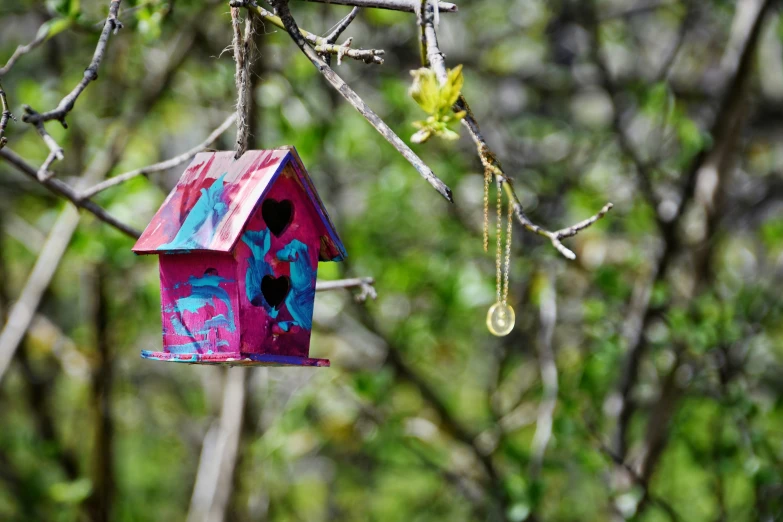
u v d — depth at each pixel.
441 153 10.02
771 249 10.78
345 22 4.10
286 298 4.96
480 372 12.12
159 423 13.23
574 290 10.40
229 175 4.87
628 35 11.09
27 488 10.91
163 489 13.48
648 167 9.30
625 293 9.57
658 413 9.16
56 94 9.67
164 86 8.89
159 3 6.48
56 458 10.62
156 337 11.68
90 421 11.24
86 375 10.35
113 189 8.50
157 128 10.15
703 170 9.38
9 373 10.88
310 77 9.38
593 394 9.35
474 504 10.16
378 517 12.45
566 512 10.62
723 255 10.72
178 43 8.86
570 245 9.72
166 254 4.84
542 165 10.35
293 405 9.38
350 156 9.91
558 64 11.04
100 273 10.07
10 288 11.95
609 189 10.01
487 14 11.05
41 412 10.98
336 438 9.97
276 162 4.79
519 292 10.09
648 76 11.06
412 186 9.95
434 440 10.17
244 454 9.39
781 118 11.61
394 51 10.56
